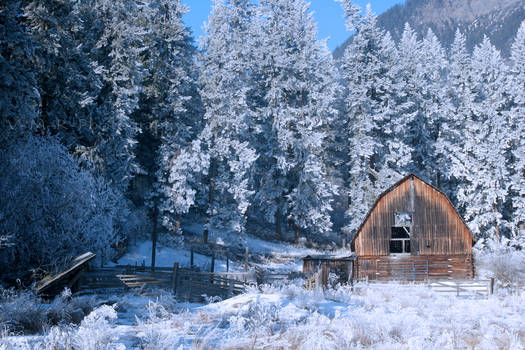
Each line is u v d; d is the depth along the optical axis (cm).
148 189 3994
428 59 5856
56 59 2747
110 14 3322
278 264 3972
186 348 655
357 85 5112
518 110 4894
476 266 3092
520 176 4756
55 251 1902
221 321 933
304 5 5466
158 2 4109
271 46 5125
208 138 4291
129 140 3216
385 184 4769
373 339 766
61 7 2762
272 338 778
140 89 3259
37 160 1988
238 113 4519
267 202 5103
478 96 5319
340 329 784
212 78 4356
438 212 3133
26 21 2597
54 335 632
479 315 1280
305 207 4906
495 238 4600
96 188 2514
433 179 5334
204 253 3806
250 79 5425
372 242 3145
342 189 6053
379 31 5250
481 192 4766
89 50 3206
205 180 4581
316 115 5184
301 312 1089
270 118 5256
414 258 3098
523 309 1481
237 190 4362
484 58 5144
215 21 5122
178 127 3938
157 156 3969
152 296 1655
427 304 1524
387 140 5069
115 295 1447
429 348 693
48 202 1944
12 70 1770
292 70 5134
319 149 5100
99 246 2409
